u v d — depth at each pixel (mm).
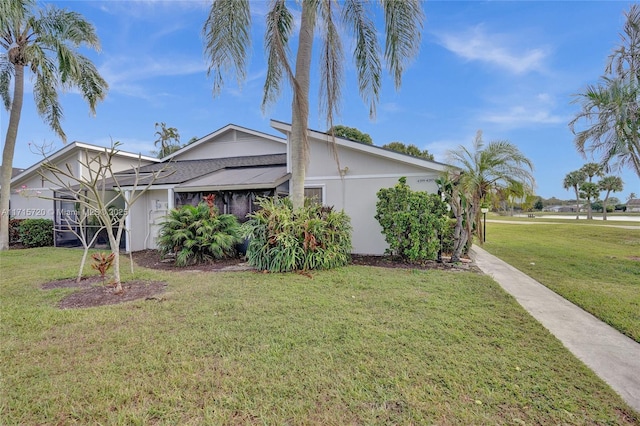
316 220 9703
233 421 2918
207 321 5285
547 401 3201
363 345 4375
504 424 2879
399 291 7094
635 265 10633
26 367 3865
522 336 4719
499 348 4320
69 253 14094
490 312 5734
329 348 4297
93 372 3744
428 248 10414
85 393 3344
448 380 3535
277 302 6301
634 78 14000
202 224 11000
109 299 6648
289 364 3883
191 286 7605
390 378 3572
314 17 9633
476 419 2932
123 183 14969
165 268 10297
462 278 8398
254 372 3705
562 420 2943
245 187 12039
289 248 9297
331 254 9711
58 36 14984
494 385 3451
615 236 20938
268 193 12930
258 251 9602
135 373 3717
